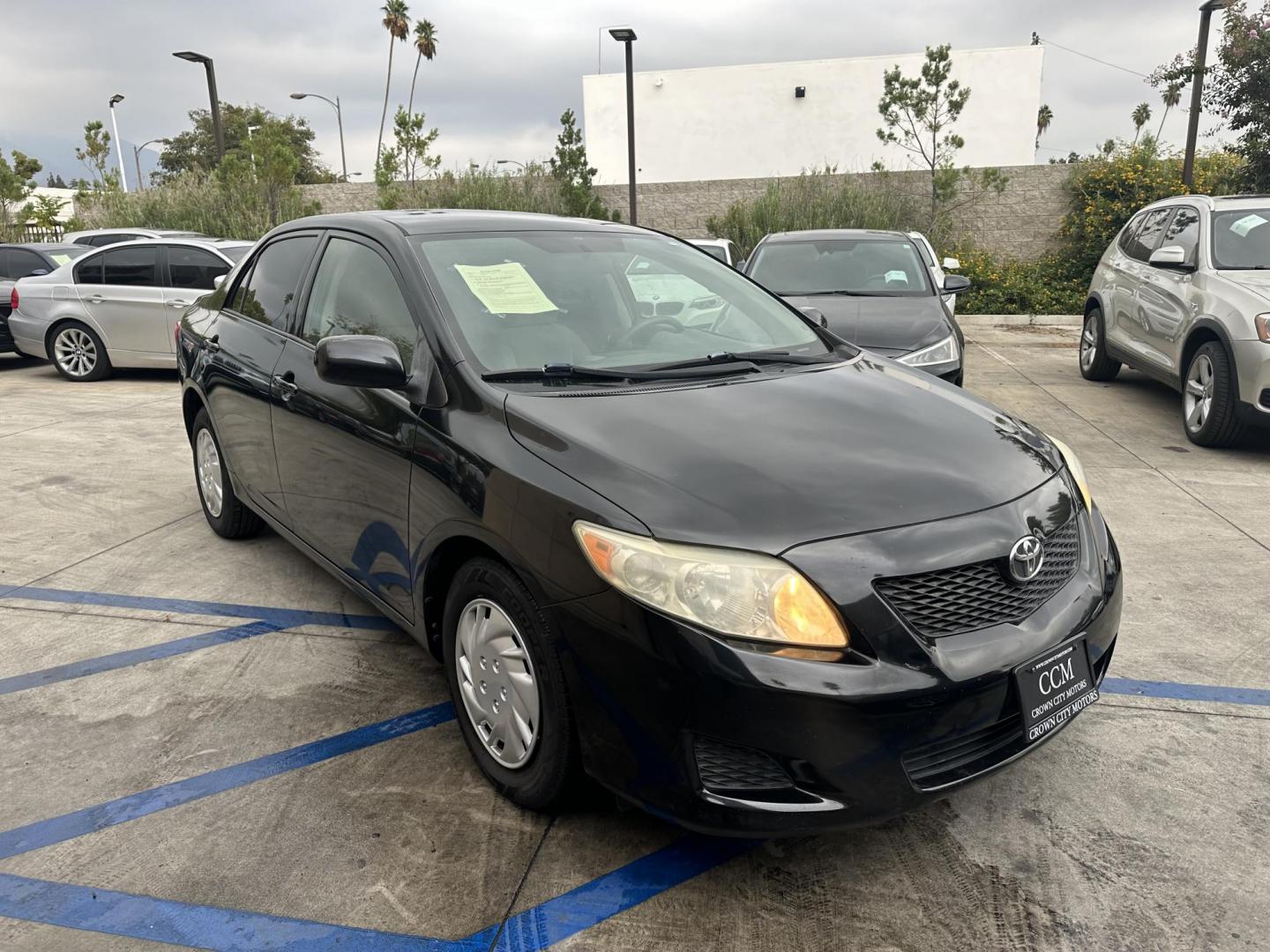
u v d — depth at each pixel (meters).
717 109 27.94
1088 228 15.66
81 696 3.23
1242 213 7.18
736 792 2.09
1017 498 2.37
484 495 2.43
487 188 18.16
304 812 2.60
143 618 3.86
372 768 2.81
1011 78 25.75
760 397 2.77
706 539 2.09
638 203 18.14
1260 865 2.38
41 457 6.57
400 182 19.20
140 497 5.57
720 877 2.35
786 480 2.25
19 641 3.65
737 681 2.01
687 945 2.13
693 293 3.52
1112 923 2.19
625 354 3.04
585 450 2.36
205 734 3.00
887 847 2.46
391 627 3.79
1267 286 6.39
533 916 2.21
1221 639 3.65
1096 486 5.74
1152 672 3.40
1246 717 3.09
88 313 9.87
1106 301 8.87
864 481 2.28
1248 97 13.72
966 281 7.68
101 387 9.70
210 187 18.17
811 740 2.03
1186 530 4.92
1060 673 2.29
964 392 3.14
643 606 2.09
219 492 4.66
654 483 2.23
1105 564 2.59
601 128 28.83
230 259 9.85
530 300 3.10
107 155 24.20
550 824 2.54
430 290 2.97
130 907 2.24
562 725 2.31
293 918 2.20
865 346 6.25
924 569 2.12
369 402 2.97
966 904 2.26
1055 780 2.75
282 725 3.06
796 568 2.06
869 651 2.06
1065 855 2.43
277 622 3.82
